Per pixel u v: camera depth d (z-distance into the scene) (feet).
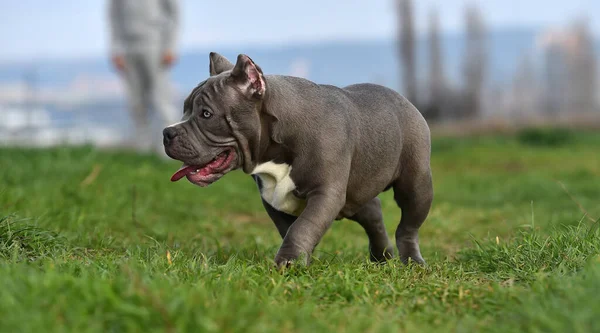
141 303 18.79
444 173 77.66
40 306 18.53
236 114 26.63
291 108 27.12
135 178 50.16
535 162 83.71
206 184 27.25
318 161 27.14
